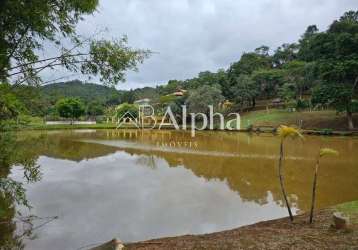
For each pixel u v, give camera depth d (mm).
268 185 10891
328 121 35750
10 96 4082
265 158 17047
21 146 5223
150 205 8633
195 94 49594
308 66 45438
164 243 5207
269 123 40656
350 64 30750
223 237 5258
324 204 8492
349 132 28984
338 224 5023
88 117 69062
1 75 3973
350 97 31391
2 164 4887
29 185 10758
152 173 13414
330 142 23688
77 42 4402
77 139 30625
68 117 55625
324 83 34594
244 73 64750
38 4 3887
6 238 6273
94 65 4484
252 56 73750
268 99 61375
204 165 15344
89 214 7836
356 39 31766
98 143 26594
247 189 10383
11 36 4047
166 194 9797
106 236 6457
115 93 95812
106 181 11781
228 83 63062
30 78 4242
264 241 4789
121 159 17672
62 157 18344
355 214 5949
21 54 4207
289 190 10125
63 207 8375
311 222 5629
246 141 27094
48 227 6922
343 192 9734
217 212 8016
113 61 4465
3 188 5188
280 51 76188
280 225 5781
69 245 6016
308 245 4469
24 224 7027
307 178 11844
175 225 7094
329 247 4340
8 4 3686
